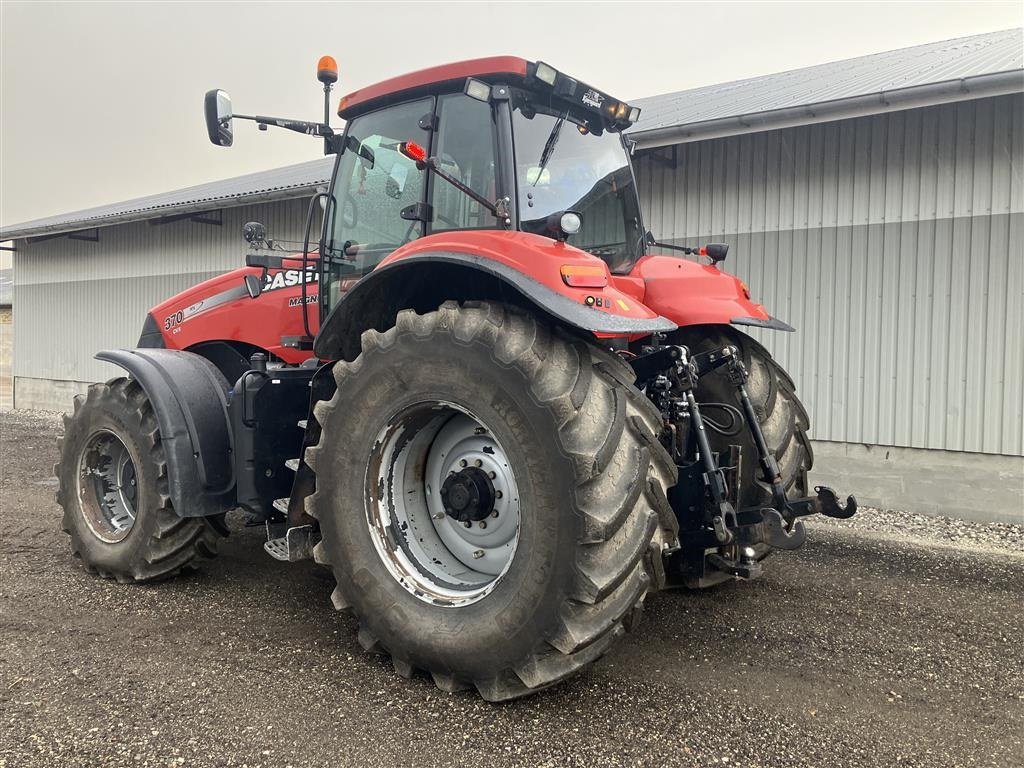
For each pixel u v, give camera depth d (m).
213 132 3.43
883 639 3.28
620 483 2.42
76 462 4.16
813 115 5.82
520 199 3.10
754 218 6.79
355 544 2.90
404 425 2.88
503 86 3.08
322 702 2.62
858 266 6.31
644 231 3.98
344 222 3.73
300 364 4.21
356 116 3.66
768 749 2.35
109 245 13.06
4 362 16.55
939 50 9.00
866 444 6.34
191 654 3.03
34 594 3.76
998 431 5.79
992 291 5.77
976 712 2.62
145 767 2.22
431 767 2.23
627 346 3.41
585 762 2.26
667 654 3.07
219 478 3.76
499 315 2.63
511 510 2.78
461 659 2.61
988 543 5.13
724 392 3.65
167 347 4.80
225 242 11.34
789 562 4.45
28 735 2.39
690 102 8.39
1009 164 5.66
